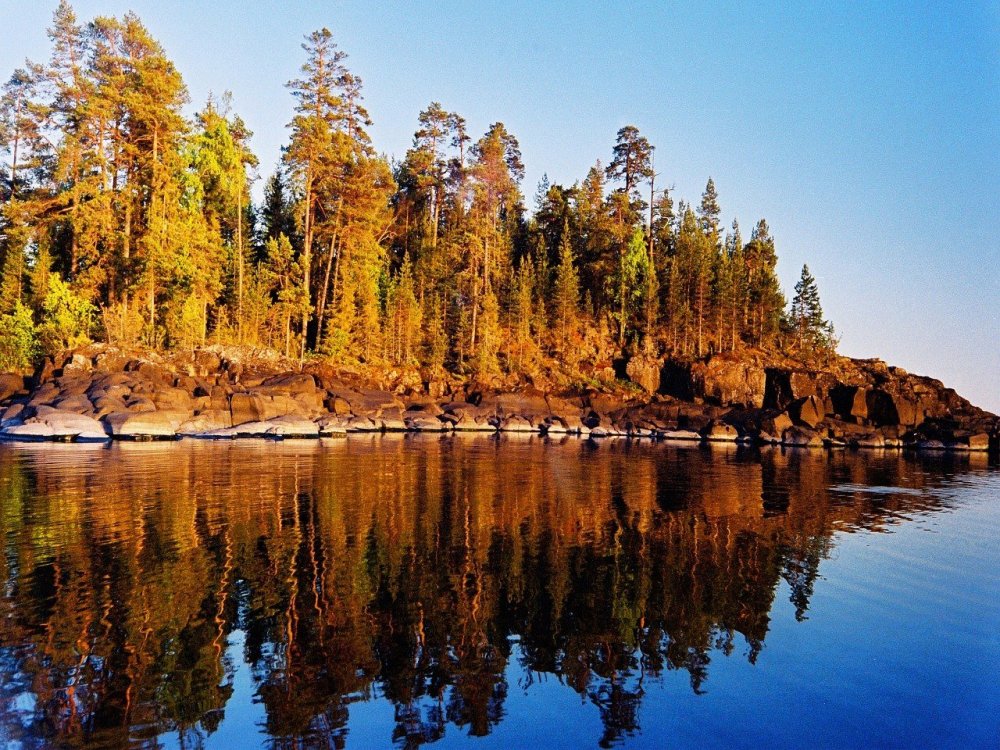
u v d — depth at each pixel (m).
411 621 9.98
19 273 53.06
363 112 61.34
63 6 51.19
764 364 79.31
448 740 6.66
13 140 57.53
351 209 59.94
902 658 9.11
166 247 50.06
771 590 12.12
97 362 42.94
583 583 12.20
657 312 82.25
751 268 99.38
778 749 6.65
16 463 25.62
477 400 64.06
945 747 6.78
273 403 45.31
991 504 24.06
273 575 12.00
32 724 6.73
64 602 10.33
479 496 21.41
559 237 88.25
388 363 64.19
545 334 78.12
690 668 8.62
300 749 6.41
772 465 38.16
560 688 7.95
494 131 76.75
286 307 57.31
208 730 6.71
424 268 71.25
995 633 10.15
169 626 9.48
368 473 25.98
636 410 67.12
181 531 15.12
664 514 19.52
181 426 39.38
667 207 88.25
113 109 49.69
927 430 67.50
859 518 20.06
